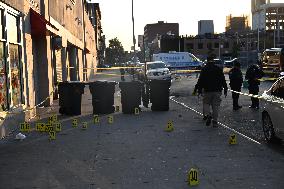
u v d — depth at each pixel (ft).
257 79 51.31
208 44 390.01
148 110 51.75
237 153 26.63
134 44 72.90
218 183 20.13
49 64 59.77
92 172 22.58
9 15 39.47
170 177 21.34
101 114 48.60
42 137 33.65
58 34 65.77
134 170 22.85
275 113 28.43
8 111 36.58
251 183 20.06
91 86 49.08
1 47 36.22
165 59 149.38
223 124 39.22
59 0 74.23
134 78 121.08
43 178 21.58
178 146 29.09
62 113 48.91
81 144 30.40
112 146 29.48
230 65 213.87
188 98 67.72
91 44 205.77
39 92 58.34
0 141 32.27
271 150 27.48
